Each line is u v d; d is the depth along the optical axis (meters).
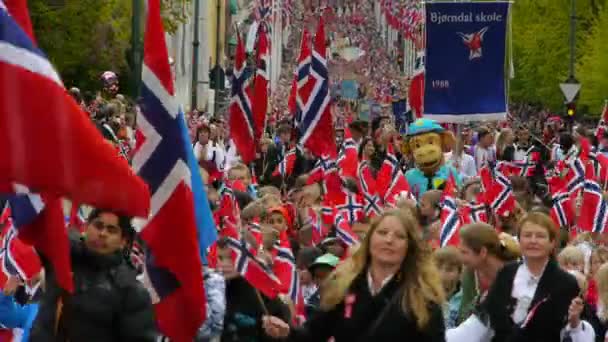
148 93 17.62
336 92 182.25
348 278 17.77
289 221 33.84
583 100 137.50
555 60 152.25
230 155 54.91
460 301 22.89
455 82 42.62
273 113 114.31
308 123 47.31
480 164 59.81
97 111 49.66
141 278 19.20
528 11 161.50
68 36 78.56
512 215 34.94
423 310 17.30
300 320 23.23
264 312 20.95
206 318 19.33
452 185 31.36
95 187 13.44
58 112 13.12
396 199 33.12
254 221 25.23
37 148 13.09
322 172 44.16
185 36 129.50
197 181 18.89
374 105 143.88
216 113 101.25
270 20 172.88
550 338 19.98
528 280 20.08
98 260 17.89
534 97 163.50
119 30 80.75
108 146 13.51
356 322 17.55
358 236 29.42
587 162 36.59
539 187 58.22
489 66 42.72
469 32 42.59
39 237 15.35
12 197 15.19
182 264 17.56
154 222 17.58
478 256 22.03
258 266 20.81
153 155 17.61
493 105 42.75
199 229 18.94
